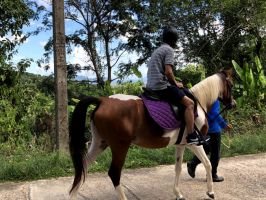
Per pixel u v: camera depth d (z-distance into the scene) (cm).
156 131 312
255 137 557
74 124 303
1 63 647
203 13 875
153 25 888
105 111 301
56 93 480
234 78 784
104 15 948
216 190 373
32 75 876
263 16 835
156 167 454
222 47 870
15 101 630
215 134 385
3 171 409
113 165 306
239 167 452
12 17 646
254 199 347
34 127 597
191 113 315
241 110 675
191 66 870
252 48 892
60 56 478
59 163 436
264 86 712
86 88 896
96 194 363
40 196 355
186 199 349
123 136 301
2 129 577
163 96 316
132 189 376
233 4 829
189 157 480
